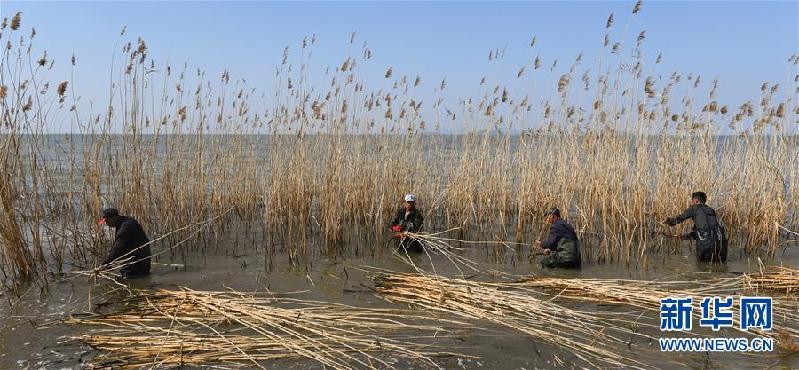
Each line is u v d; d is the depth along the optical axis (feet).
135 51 30.66
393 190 40.57
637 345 18.04
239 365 16.43
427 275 25.67
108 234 33.01
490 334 18.78
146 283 25.48
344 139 37.96
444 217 40.88
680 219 32.07
